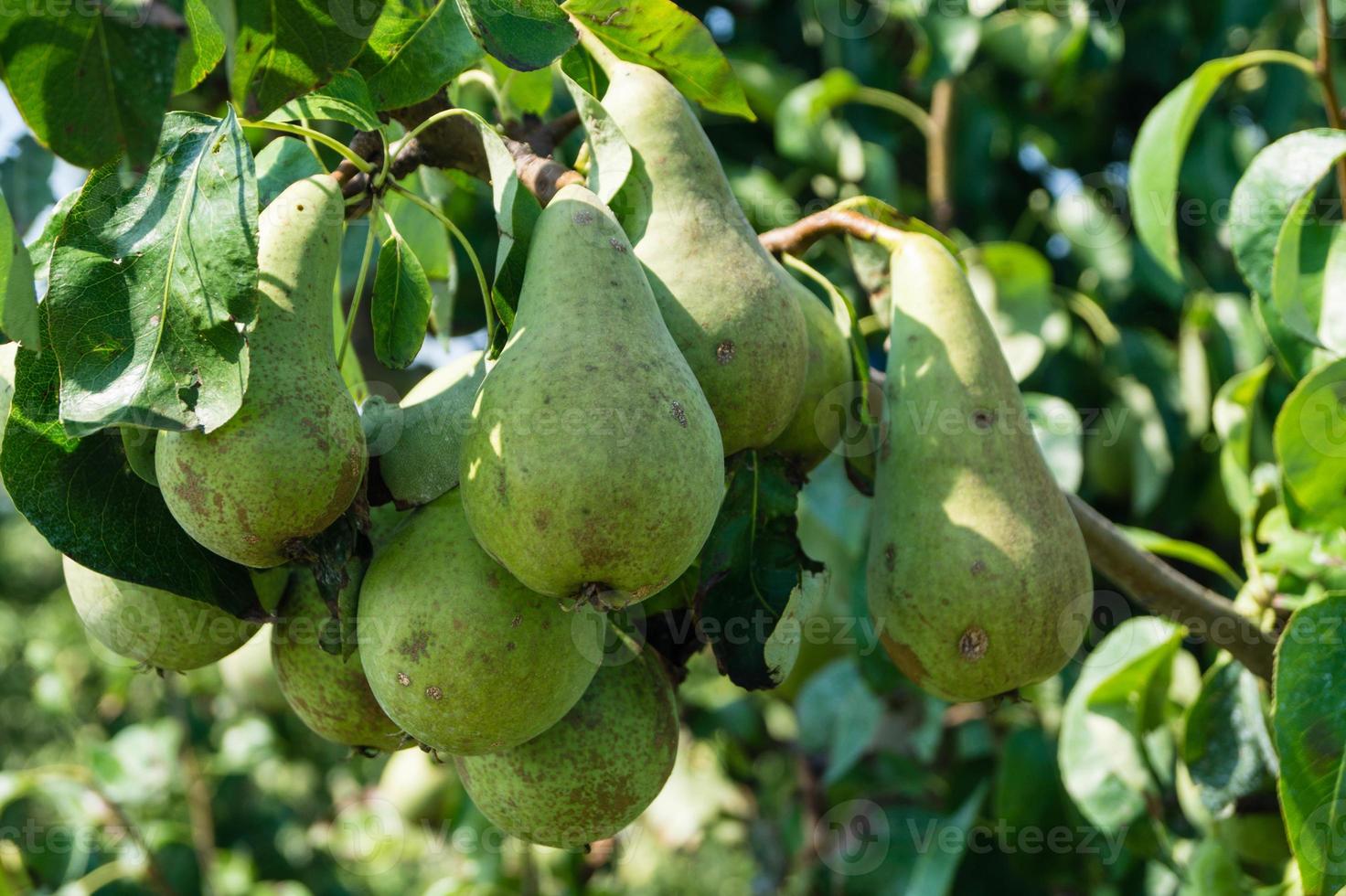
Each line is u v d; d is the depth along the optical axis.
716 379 0.61
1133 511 1.17
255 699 0.94
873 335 1.03
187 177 0.59
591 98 0.62
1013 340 1.08
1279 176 0.74
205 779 1.60
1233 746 0.82
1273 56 0.82
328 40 0.57
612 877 1.51
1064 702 1.11
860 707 1.14
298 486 0.58
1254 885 0.85
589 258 0.58
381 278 0.64
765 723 1.50
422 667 0.59
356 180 0.64
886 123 1.29
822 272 1.18
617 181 0.62
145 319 0.58
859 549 1.01
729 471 0.66
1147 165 0.87
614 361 0.57
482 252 1.15
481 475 0.57
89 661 2.23
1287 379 1.03
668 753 0.66
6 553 3.52
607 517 0.56
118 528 0.61
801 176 1.27
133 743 1.51
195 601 0.63
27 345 0.56
